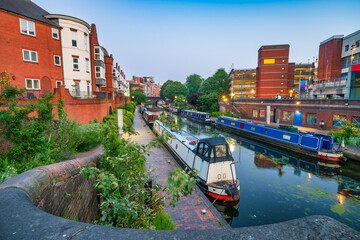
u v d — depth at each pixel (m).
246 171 13.98
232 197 8.87
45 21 18.98
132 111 42.84
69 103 15.46
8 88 5.49
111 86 34.53
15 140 5.38
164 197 3.47
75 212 3.50
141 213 3.35
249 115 38.06
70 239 0.93
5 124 5.34
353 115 20.59
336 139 18.31
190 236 0.95
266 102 33.94
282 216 8.75
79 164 3.78
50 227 1.06
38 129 5.65
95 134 12.17
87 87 23.59
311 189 11.20
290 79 46.53
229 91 57.16
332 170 14.22
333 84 27.30
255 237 0.89
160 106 93.44
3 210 1.27
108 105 25.05
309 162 16.19
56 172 2.78
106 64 33.97
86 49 23.36
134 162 4.34
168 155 13.88
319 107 24.56
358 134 18.20
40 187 2.20
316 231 0.90
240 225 8.25
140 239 0.94
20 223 1.10
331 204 9.62
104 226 1.08
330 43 32.00
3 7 15.80
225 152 9.88
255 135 24.27
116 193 3.34
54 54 19.80
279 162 16.08
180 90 89.44
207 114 39.75
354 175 13.26
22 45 17.00
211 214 6.81
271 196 10.45
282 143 19.75
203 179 9.72
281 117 31.17
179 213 6.83
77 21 21.52
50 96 6.27
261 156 17.84
